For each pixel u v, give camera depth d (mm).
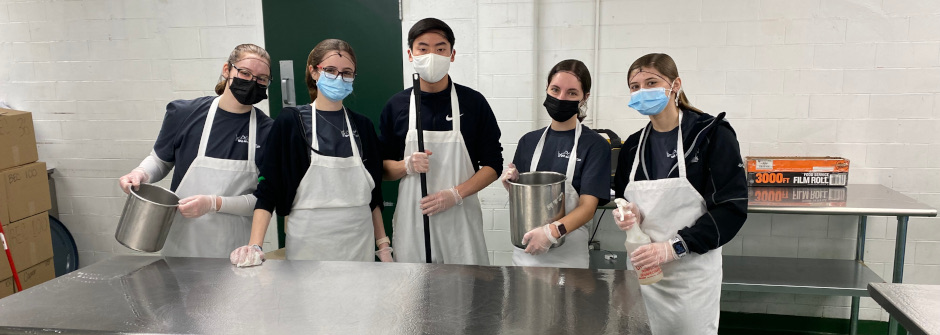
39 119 3678
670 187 1872
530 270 1585
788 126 3037
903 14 2826
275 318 1272
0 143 2814
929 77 2854
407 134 2223
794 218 3129
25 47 3586
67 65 3576
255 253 1653
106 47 3521
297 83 3424
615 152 2795
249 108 2180
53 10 3516
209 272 1579
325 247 2049
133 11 3457
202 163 2113
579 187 2064
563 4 3127
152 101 3557
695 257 1883
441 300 1375
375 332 1207
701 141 1840
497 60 3203
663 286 1934
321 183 2025
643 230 1932
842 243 3104
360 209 2102
